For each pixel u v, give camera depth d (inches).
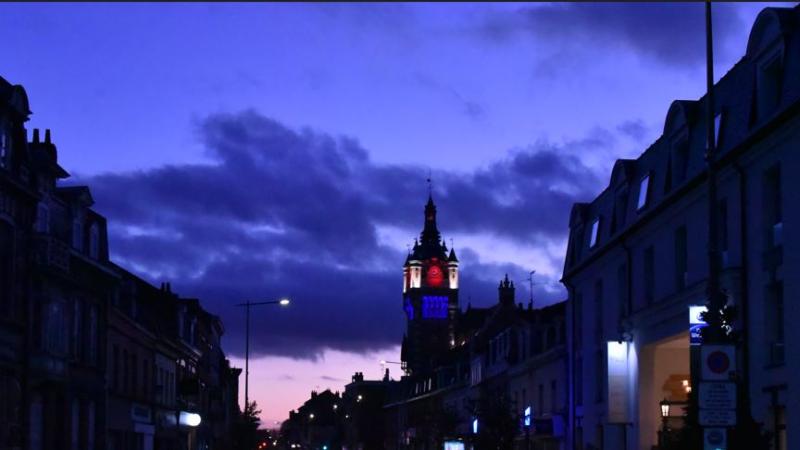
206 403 3213.6
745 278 1074.1
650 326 1405.0
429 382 3973.9
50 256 1523.1
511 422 2063.2
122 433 2003.0
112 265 1936.5
